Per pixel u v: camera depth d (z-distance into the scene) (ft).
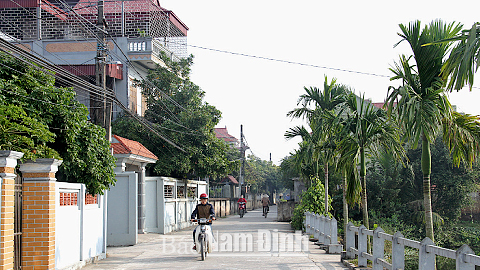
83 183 38.29
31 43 83.41
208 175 88.33
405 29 34.24
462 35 26.55
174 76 89.66
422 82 34.53
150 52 89.20
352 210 85.92
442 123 35.27
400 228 80.07
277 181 267.39
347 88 61.57
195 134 83.92
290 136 71.00
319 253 44.21
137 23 96.53
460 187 84.02
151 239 61.77
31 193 29.66
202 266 36.37
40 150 31.60
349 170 43.83
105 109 46.24
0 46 27.71
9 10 79.61
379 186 84.07
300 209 71.87
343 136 44.34
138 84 88.58
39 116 34.12
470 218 95.81
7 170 25.16
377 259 28.71
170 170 81.97
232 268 35.01
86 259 37.86
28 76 34.40
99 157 39.55
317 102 61.31
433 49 33.53
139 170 66.90
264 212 121.70
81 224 36.60
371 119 43.32
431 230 34.32
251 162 211.20
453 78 25.53
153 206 70.69
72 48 85.51
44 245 29.43
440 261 61.21
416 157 86.74
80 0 94.68
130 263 39.09
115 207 54.80
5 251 24.75
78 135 36.91
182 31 105.09
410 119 32.53
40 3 78.54
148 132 80.74
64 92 36.22
